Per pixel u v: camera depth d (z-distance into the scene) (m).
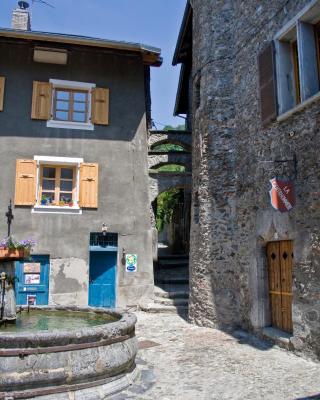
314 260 5.78
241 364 5.81
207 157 9.03
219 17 9.28
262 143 7.41
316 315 5.70
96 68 11.95
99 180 11.41
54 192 11.36
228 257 8.39
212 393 4.70
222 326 8.17
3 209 10.74
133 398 4.54
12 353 4.25
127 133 11.82
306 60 6.19
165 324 8.85
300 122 6.26
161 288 12.12
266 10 7.53
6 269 5.78
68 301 10.69
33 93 11.39
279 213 6.68
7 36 10.96
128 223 11.35
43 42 11.23
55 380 4.32
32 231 10.78
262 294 7.34
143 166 11.76
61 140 11.36
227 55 9.05
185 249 18.38
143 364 5.88
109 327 4.82
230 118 8.81
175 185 15.13
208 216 8.80
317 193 5.78
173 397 4.57
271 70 7.04
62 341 4.43
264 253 7.45
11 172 10.97
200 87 9.60
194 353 6.48
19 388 4.22
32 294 10.62
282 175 6.69
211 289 8.49
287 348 6.30
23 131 11.21
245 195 8.01
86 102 11.89
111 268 11.26
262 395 4.59
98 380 4.61
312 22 6.33
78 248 10.95
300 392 4.64
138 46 11.44
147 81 13.51
